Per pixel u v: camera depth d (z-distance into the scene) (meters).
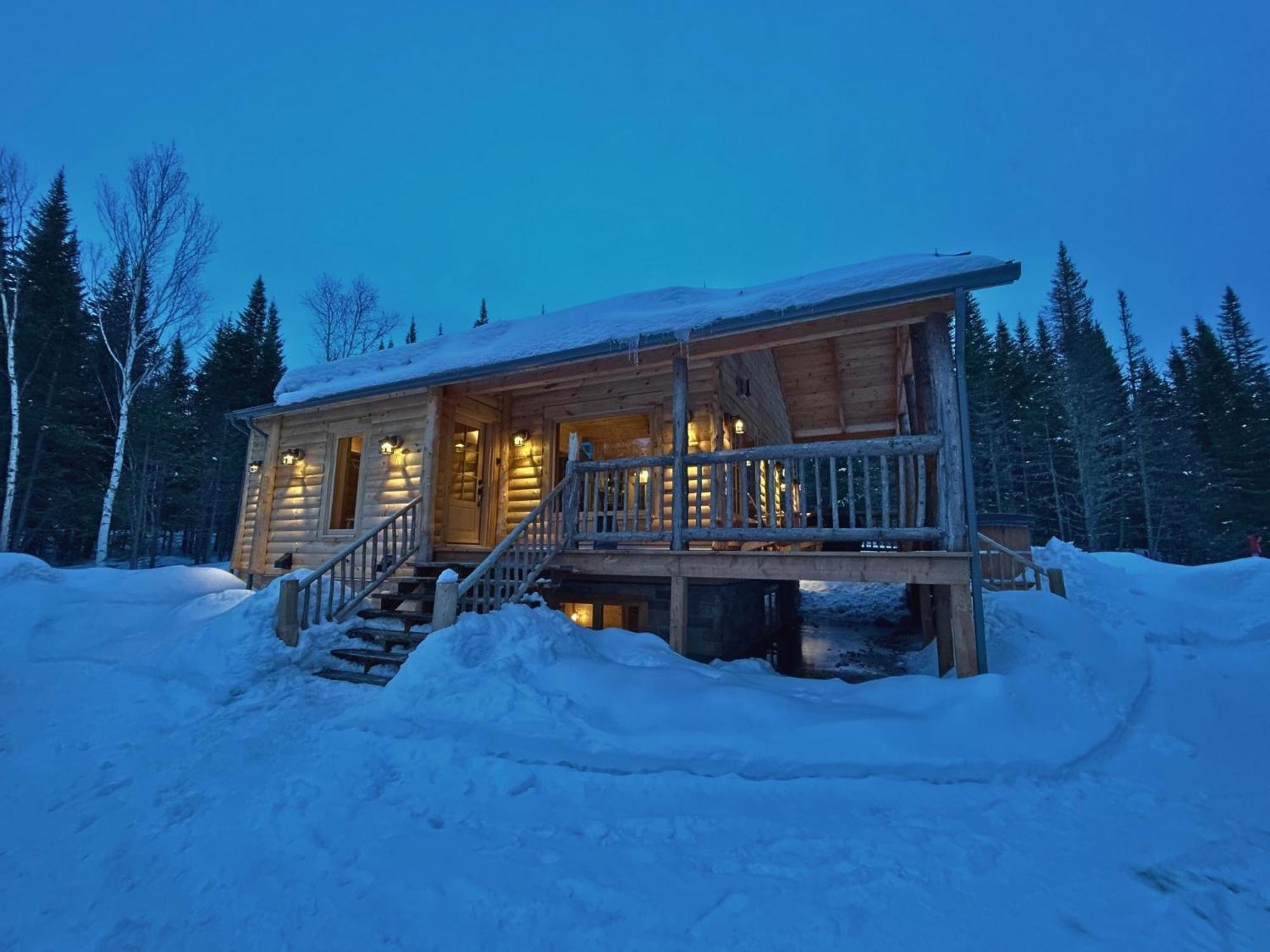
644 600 8.10
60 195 29.62
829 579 5.76
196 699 5.36
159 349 19.45
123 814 3.30
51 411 21.83
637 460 7.10
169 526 25.70
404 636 6.55
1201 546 26.88
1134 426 29.97
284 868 2.72
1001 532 12.04
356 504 9.80
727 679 5.20
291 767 3.96
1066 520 29.17
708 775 3.63
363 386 9.29
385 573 7.98
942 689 4.53
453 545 9.30
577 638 6.06
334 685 5.88
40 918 2.39
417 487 9.20
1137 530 29.12
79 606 8.11
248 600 6.62
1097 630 6.55
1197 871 2.60
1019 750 3.86
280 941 2.22
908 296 5.47
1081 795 3.39
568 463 7.63
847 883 2.51
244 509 11.84
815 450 6.05
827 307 5.74
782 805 3.29
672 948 2.12
